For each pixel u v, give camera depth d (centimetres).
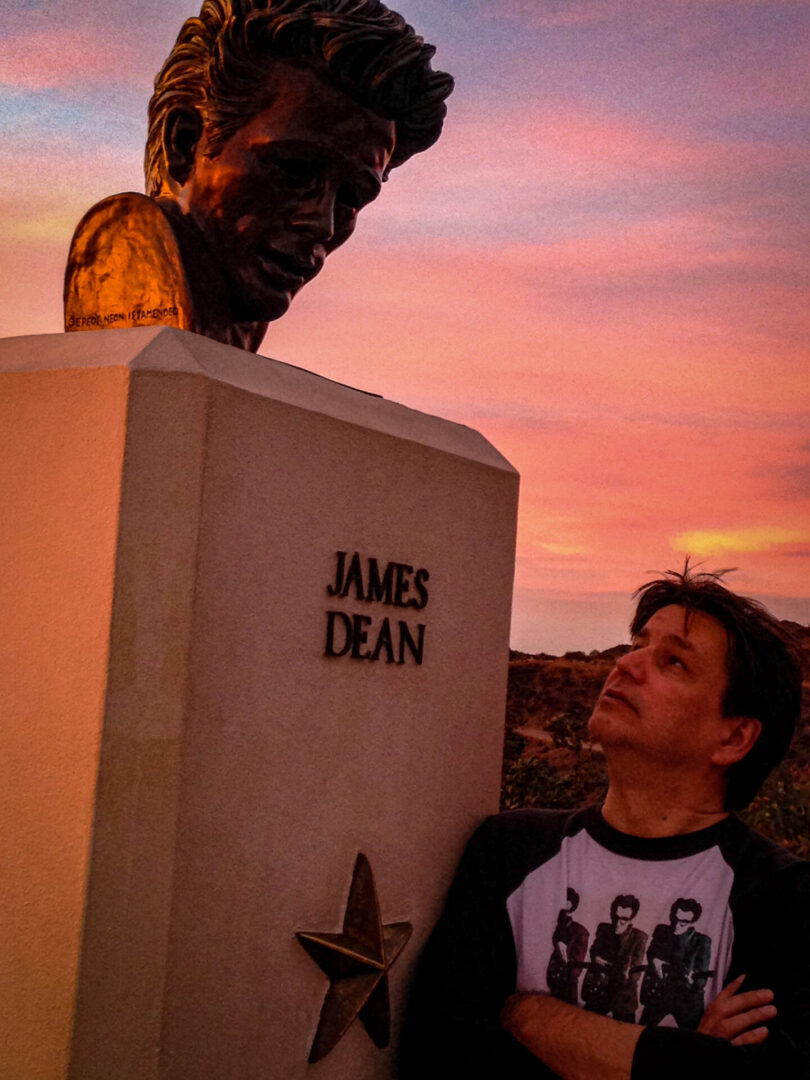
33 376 183
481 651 242
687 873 212
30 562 179
